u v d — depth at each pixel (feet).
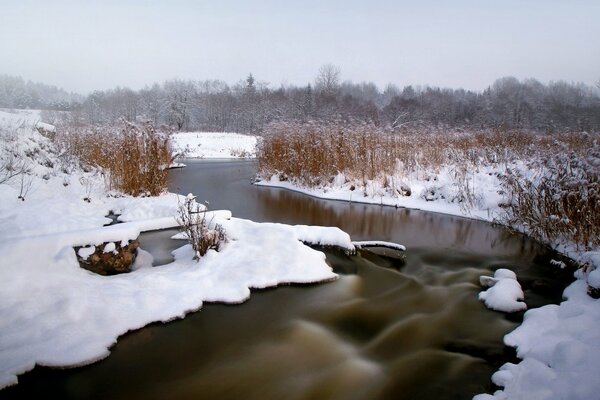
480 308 18.67
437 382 13.35
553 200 26.35
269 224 26.91
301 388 13.04
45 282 16.08
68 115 109.91
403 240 29.45
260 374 13.69
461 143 53.98
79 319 14.84
